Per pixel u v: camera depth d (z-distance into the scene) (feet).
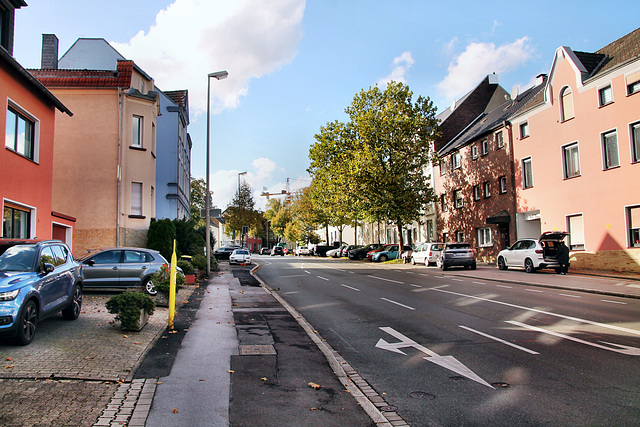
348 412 16.46
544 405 16.39
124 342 25.23
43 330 27.43
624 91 68.74
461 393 18.13
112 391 17.78
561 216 82.02
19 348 22.98
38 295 24.98
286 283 66.54
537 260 71.31
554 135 83.87
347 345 27.09
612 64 73.51
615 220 70.44
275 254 244.42
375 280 67.46
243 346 26.25
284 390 18.84
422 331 30.25
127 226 72.43
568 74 79.92
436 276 71.61
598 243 73.61
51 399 16.56
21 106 44.19
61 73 75.15
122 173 71.51
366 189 111.75
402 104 115.24
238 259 118.93
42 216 49.06
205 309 39.47
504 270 80.48
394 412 16.39
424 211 145.07
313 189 148.66
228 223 184.55
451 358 23.34
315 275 80.28
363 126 113.50
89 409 15.88
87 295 45.09
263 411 16.48
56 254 29.58
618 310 35.76
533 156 89.92
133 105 74.43
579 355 22.80
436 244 99.81
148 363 21.98
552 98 84.33
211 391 18.48
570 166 80.74
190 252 83.92
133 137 75.10
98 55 97.66
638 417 15.07
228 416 15.94
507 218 97.04
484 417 15.58
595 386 18.17
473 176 114.42
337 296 49.93
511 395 17.58
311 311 40.14
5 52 38.60
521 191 93.86
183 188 117.80
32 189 46.73
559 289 50.80
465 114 136.67
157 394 17.90
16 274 24.53
